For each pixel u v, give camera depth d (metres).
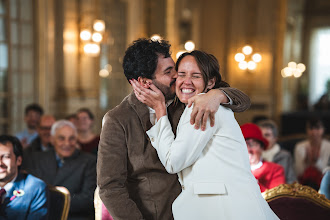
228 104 1.63
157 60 1.67
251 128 2.99
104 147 1.68
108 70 9.40
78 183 3.36
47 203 2.44
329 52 16.11
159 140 1.63
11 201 2.37
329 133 10.09
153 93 1.64
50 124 4.39
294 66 14.38
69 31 8.20
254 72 11.12
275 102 10.92
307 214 2.25
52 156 3.45
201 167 1.59
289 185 2.31
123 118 1.69
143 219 1.67
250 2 11.17
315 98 16.39
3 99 6.87
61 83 8.07
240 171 1.58
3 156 2.35
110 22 9.32
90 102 8.72
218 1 11.81
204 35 12.10
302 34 16.25
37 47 7.43
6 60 6.89
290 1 14.65
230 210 1.52
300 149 5.07
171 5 10.75
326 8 15.88
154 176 1.72
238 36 11.38
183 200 1.61
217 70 1.70
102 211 2.35
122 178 1.69
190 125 1.56
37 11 7.42
